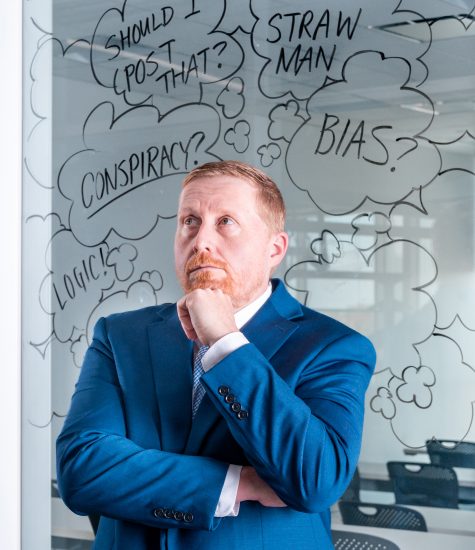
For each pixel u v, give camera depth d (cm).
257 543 151
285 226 188
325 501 141
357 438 148
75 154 217
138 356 165
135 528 158
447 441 174
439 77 175
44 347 220
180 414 157
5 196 225
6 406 223
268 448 141
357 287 181
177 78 203
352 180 182
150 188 205
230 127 196
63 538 217
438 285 175
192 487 149
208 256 162
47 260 220
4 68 227
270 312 161
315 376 151
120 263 210
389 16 179
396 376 178
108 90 212
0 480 224
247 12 193
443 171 175
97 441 156
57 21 220
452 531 173
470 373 172
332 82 184
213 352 147
